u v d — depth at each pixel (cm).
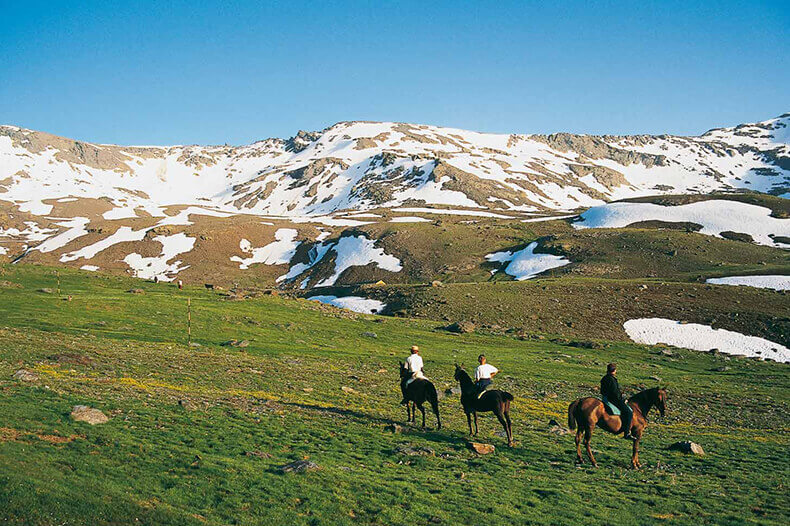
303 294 16275
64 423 2036
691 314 10194
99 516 1366
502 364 6088
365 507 1580
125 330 5472
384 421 2783
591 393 4744
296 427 2456
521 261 17900
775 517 1670
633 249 16875
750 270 13525
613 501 1764
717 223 19750
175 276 19475
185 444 2020
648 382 5669
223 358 4525
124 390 2788
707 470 2228
